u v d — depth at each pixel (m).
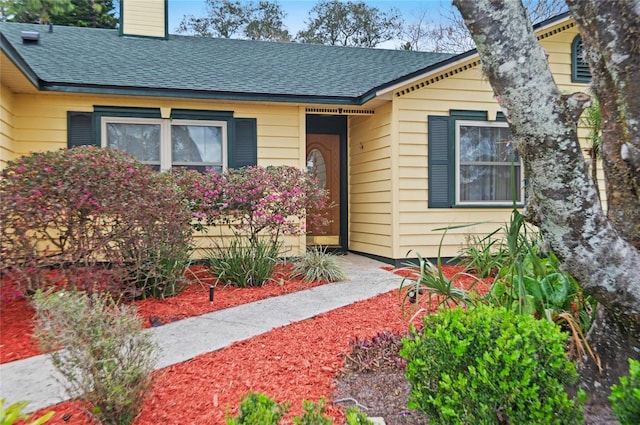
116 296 4.25
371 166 7.71
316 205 6.46
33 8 6.14
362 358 2.86
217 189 5.86
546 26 6.95
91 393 1.98
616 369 2.09
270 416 1.49
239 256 5.52
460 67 6.96
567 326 2.61
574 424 1.61
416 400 1.79
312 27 22.88
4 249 3.77
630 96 1.97
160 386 2.53
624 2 1.95
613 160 2.09
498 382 1.58
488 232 7.10
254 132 7.12
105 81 6.34
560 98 1.84
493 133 7.17
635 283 1.81
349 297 4.80
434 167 6.94
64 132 6.35
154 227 4.47
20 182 3.88
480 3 1.85
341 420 2.14
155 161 6.73
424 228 6.91
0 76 5.35
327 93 7.19
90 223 4.19
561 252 1.92
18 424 2.13
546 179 1.86
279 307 4.39
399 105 6.79
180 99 6.64
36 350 3.24
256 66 8.40
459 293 2.92
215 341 3.35
